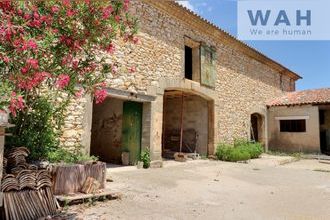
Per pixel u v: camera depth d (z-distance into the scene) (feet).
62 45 12.05
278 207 14.76
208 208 14.14
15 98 9.12
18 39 9.59
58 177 13.83
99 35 12.66
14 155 13.51
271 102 51.03
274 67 53.47
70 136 20.61
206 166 29.81
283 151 48.75
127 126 28.02
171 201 15.14
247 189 19.22
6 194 11.05
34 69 9.96
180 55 31.81
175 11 30.48
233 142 40.50
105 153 30.63
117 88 24.14
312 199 16.70
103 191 14.96
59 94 18.90
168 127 41.68
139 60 26.58
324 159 41.93
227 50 40.45
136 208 13.48
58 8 11.76
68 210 12.62
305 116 46.96
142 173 23.41
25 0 10.79
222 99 38.68
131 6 26.03
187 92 35.19
